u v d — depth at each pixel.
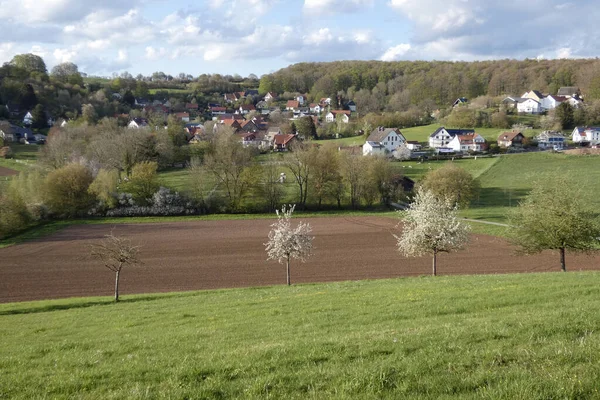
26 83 198.88
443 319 16.86
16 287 42.59
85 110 178.88
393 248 58.12
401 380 10.16
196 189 91.25
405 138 165.00
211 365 12.20
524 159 126.75
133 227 75.88
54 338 20.45
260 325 18.98
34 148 152.62
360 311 19.97
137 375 12.29
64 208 83.44
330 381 10.48
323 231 70.94
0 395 11.62
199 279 44.72
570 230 36.09
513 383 9.31
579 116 175.12
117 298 33.91
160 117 193.75
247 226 76.50
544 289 20.91
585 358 10.30
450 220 39.81
